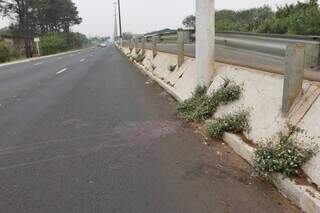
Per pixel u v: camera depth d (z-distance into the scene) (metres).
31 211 3.89
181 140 6.27
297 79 4.99
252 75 6.66
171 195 4.19
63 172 4.95
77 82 15.25
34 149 5.99
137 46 28.80
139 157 5.48
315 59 5.15
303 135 4.47
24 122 7.93
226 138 5.93
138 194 4.23
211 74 8.32
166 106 9.29
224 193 4.21
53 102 10.41
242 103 6.41
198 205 3.94
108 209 3.88
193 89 9.05
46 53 71.56
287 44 5.37
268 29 18.47
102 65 25.77
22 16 65.81
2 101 10.91
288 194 4.02
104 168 5.05
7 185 4.58
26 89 13.57
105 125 7.46
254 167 4.59
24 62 37.16
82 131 7.03
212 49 8.23
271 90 5.78
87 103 10.07
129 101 10.19
